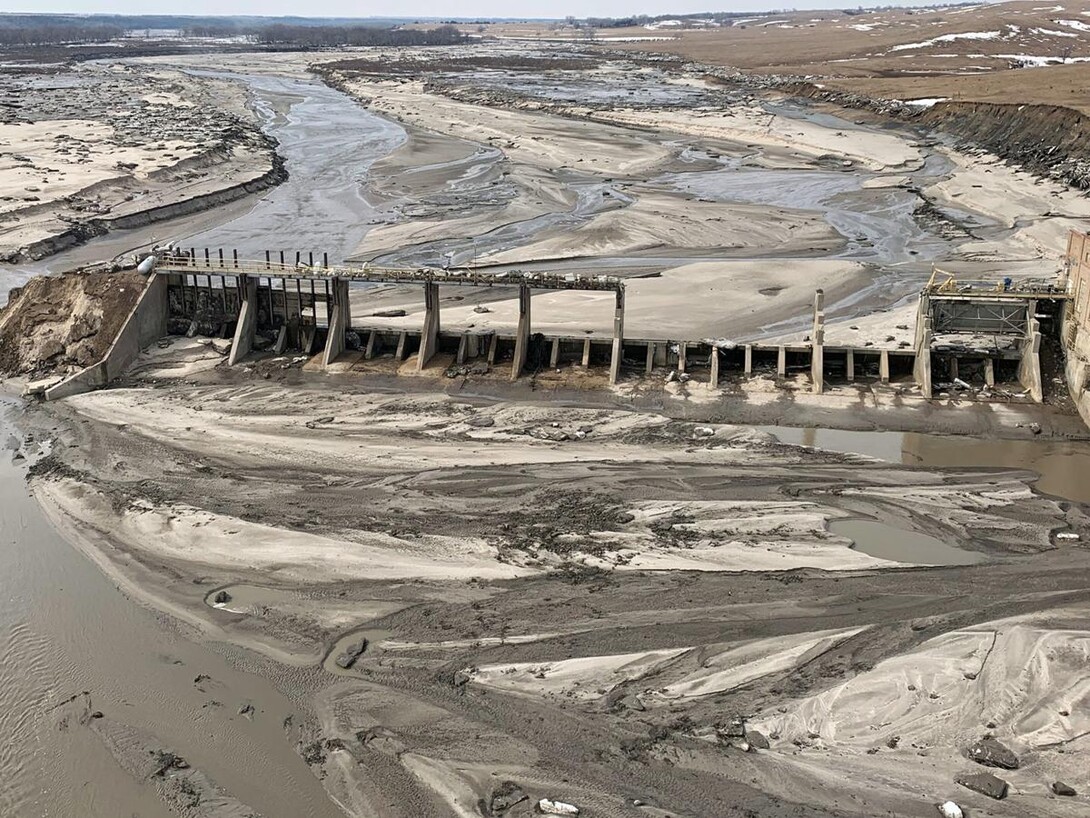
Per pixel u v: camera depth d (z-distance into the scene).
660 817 20.30
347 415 41.59
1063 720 22.44
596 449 37.94
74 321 48.00
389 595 28.31
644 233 71.44
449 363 46.62
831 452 37.56
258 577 29.48
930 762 21.42
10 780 22.11
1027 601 27.12
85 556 30.94
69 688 24.98
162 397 43.88
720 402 41.91
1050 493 33.88
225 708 24.09
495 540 31.00
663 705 23.52
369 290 58.78
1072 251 41.81
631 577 28.77
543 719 23.22
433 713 23.61
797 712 23.08
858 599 27.42
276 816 20.88
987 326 42.66
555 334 47.91
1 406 43.69
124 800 21.48
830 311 53.31
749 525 31.70
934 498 33.47
